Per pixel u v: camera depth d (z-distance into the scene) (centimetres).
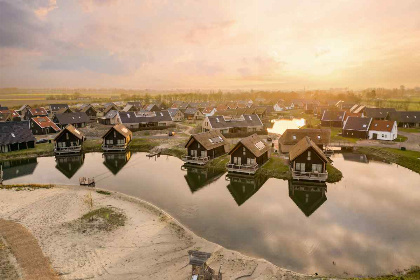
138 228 3441
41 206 4062
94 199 4369
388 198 4469
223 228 3562
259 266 2720
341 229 3519
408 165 6047
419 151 6862
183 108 17288
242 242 3222
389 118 11012
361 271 2672
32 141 7881
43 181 5419
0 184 5062
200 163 6206
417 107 17825
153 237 3238
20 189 4797
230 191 4953
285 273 2609
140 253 2897
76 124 11606
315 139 6819
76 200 4309
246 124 9756
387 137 8375
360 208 4128
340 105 18025
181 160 7056
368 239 3262
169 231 3394
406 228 3506
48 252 2852
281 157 6625
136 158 7312
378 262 2811
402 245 3120
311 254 2970
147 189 5006
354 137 8950
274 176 5588
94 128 11350
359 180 5312
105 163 6850
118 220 3628
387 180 5300
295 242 3219
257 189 5038
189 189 5034
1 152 7375
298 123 13475
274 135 9469
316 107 16338
